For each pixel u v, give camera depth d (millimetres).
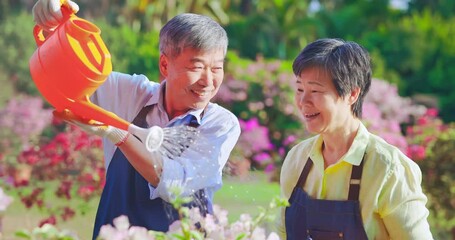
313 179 4316
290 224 4371
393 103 16141
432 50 23141
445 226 9383
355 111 4191
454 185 9352
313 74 4094
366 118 11750
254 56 24516
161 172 4203
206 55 4316
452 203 9359
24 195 9211
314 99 4109
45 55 3971
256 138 12672
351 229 4141
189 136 4309
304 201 4293
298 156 4414
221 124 4484
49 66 3938
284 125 15031
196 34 4285
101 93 4578
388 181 4090
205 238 3707
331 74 4070
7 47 18922
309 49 4137
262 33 24641
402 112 16203
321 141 4293
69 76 3895
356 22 26750
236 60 16594
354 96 4168
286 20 25062
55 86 3938
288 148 13422
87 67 3883
